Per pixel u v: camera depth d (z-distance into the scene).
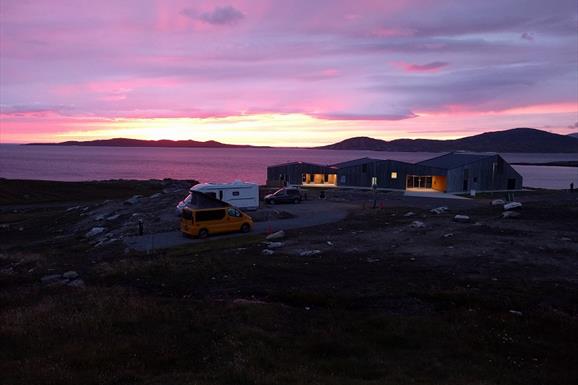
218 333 13.70
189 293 18.94
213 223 34.44
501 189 77.19
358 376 11.03
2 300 18.17
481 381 10.62
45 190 88.69
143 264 23.47
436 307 16.45
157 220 40.53
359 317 15.54
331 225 37.75
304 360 12.00
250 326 14.37
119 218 44.50
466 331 14.23
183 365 11.52
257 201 46.25
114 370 10.84
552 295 17.09
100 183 104.00
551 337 14.00
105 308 15.73
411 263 22.25
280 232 32.16
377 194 68.94
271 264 22.67
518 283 18.44
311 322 14.98
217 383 9.89
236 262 23.53
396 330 14.24
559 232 28.73
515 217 34.81
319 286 18.75
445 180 71.38
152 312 15.48
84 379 10.11
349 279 19.77
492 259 22.45
